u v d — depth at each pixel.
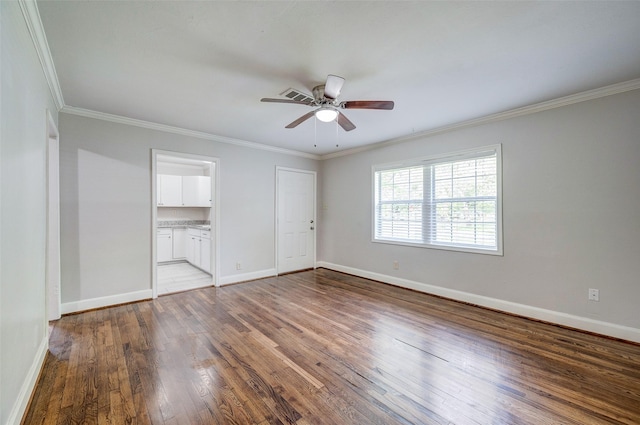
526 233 3.08
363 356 2.24
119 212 3.43
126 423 1.53
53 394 1.76
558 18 1.65
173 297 3.76
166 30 1.77
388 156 4.48
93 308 3.25
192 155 4.02
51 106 2.54
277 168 5.04
